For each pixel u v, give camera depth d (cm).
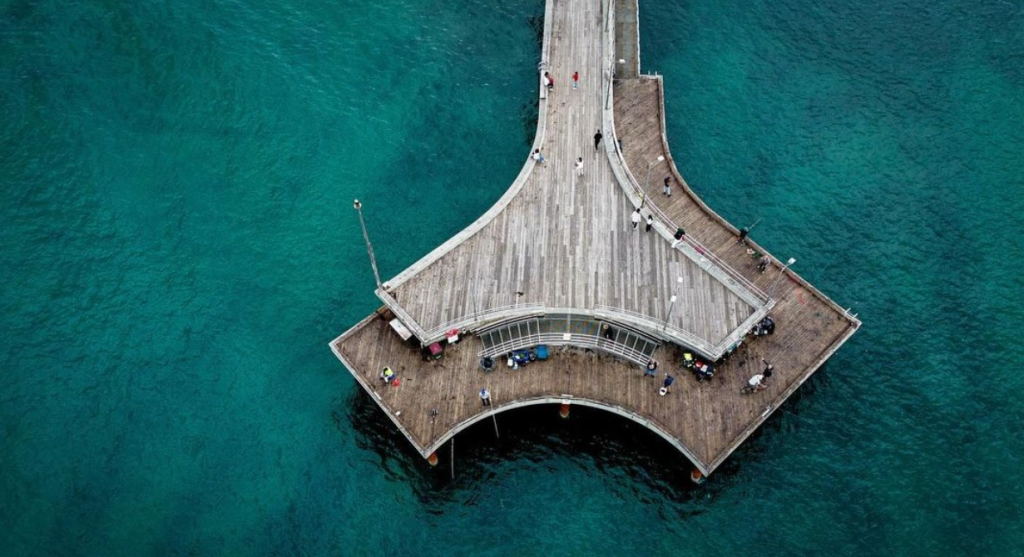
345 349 6769
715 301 6631
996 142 8425
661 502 6494
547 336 6744
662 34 9375
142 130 8306
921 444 6694
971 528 6272
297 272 7650
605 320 6625
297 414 6912
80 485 6456
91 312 7275
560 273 6819
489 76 9000
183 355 7138
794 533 6328
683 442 6288
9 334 7112
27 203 7812
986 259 7675
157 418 6806
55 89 8450
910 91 8838
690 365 6594
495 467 6669
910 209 8019
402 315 6581
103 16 8962
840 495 6481
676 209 7438
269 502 6469
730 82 8956
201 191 8025
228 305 7431
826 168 8306
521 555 6262
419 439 6341
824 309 6900
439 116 8669
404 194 8144
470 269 6856
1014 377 6988
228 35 9012
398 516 6431
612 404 6488
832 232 7888
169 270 7562
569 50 8488
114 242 7669
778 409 6894
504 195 7325
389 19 9369
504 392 6581
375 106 8700
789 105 8769
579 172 7456
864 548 6231
